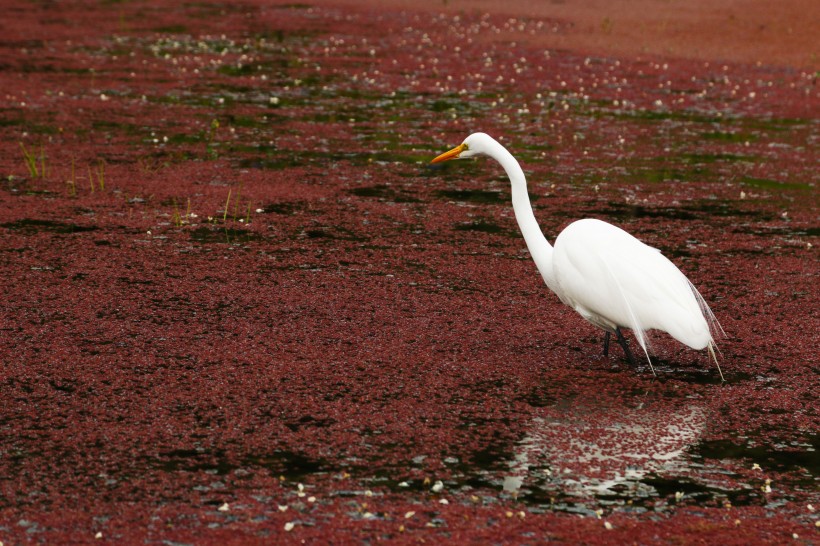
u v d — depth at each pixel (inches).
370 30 1262.3
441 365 363.6
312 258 482.6
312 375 350.6
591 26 1289.4
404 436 308.5
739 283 461.1
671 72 1027.3
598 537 256.2
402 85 945.5
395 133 762.2
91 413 317.7
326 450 298.2
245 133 748.6
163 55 1069.8
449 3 1482.5
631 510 271.1
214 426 311.3
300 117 807.1
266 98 877.2
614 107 872.9
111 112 802.2
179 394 332.5
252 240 508.1
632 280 346.9
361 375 352.2
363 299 429.4
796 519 267.9
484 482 283.3
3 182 598.2
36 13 1362.0
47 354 362.0
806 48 1145.4
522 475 287.9
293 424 313.9
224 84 929.5
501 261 486.3
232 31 1237.1
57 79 925.2
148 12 1396.4
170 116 794.8
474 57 1091.9
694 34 1228.5
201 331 388.5
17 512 261.0
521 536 255.8
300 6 1470.2
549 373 360.5
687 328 339.3
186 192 592.1
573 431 315.9
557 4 1457.9
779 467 296.7
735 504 275.4
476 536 255.0
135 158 665.6
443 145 729.0
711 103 896.9
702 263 488.7
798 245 520.1
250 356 365.4
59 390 333.4
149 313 405.7
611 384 353.1
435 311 418.0
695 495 279.7
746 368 368.8
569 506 272.2
